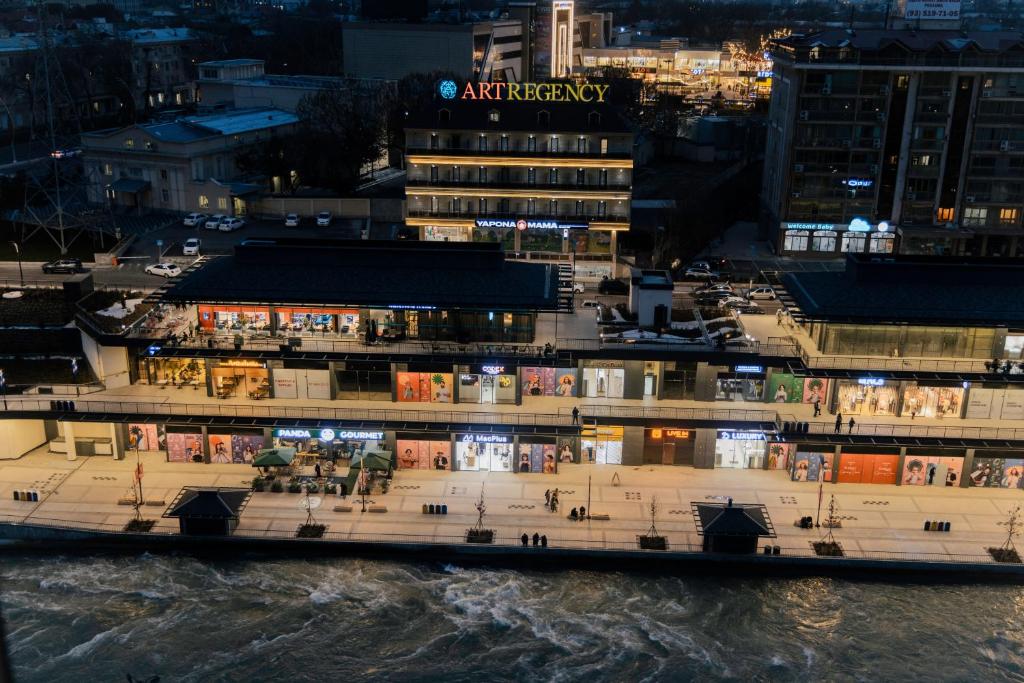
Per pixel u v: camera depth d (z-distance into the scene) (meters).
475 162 150.25
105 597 86.25
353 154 191.88
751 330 112.50
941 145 160.62
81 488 99.81
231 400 106.25
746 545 90.44
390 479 101.94
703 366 104.31
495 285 106.81
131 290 132.62
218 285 107.69
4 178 182.25
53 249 157.50
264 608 85.31
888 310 103.25
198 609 85.00
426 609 85.44
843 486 102.25
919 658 80.38
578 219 151.12
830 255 167.88
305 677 77.50
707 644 81.50
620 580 89.06
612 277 152.38
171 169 177.75
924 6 174.88
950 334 103.88
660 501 98.62
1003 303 103.81
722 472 104.56
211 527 92.50
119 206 183.88
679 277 155.62
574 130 148.38
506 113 151.12
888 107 159.25
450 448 102.94
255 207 176.75
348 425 101.19
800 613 85.25
